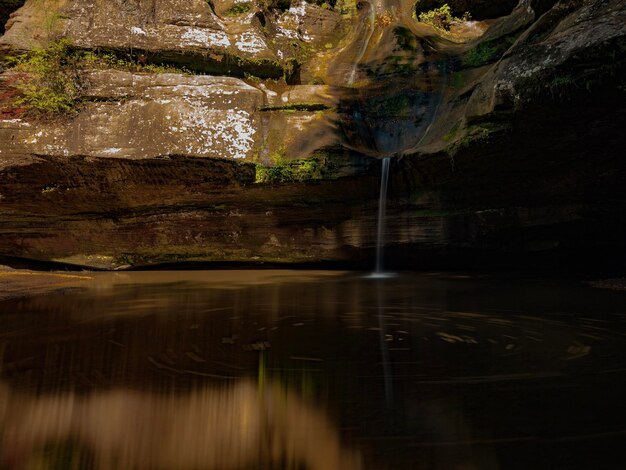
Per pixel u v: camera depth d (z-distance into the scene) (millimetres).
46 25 10086
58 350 3375
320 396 2408
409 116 10508
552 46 6824
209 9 10836
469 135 7938
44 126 9250
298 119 9781
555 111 6984
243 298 6145
